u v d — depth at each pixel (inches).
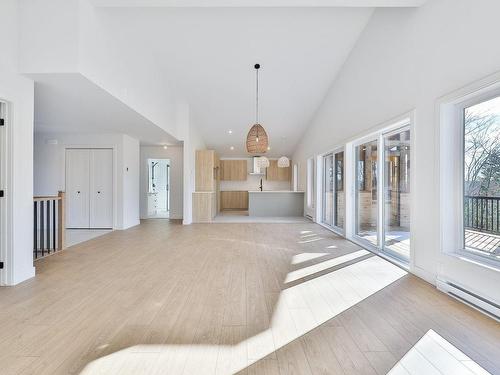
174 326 89.4
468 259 109.1
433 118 124.9
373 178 199.6
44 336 83.6
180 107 317.1
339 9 183.0
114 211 284.5
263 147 219.5
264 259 169.2
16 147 129.5
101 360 72.2
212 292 117.6
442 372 67.4
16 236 129.0
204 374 67.0
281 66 246.8
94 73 143.5
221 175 502.9
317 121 324.5
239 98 303.4
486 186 105.6
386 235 184.4
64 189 285.3
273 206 402.9
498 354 74.3
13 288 122.3
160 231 273.0
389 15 162.7
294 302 107.4
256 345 78.9
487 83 96.3
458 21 110.1
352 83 220.7
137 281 131.0
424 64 131.1
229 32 205.0
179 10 181.9
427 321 92.0
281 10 184.9
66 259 169.6
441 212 119.9
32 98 138.3
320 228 290.7
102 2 137.3
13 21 127.9
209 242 220.1
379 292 116.9
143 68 210.7
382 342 80.1
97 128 257.6
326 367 69.2
